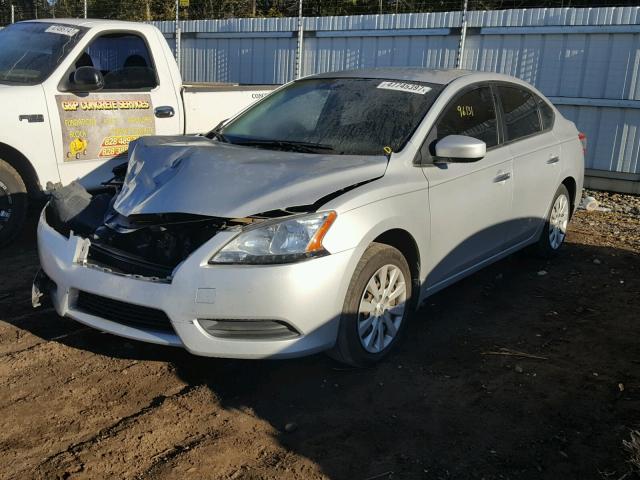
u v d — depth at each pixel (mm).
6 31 6871
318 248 3486
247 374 3895
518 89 5598
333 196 3717
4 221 5945
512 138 5297
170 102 6785
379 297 3924
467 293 5359
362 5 16406
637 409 3615
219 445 3193
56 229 4219
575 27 9445
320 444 3229
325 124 4672
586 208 8750
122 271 3730
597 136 9602
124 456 3084
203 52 13594
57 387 3686
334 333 3637
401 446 3232
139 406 3523
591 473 3055
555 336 4570
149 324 3641
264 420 3424
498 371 4031
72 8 19844
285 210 3580
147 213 3781
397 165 4129
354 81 5035
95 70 5961
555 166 5789
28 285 5223
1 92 5754
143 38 6715
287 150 4473
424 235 4184
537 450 3225
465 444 3262
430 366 4066
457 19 10375
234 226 3512
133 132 6516
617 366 4137
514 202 5207
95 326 3771
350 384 3812
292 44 12203
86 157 6234
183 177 3920
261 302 3383
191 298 3410
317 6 17188
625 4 14367
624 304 5203
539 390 3811
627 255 6562
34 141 5871
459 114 4738
